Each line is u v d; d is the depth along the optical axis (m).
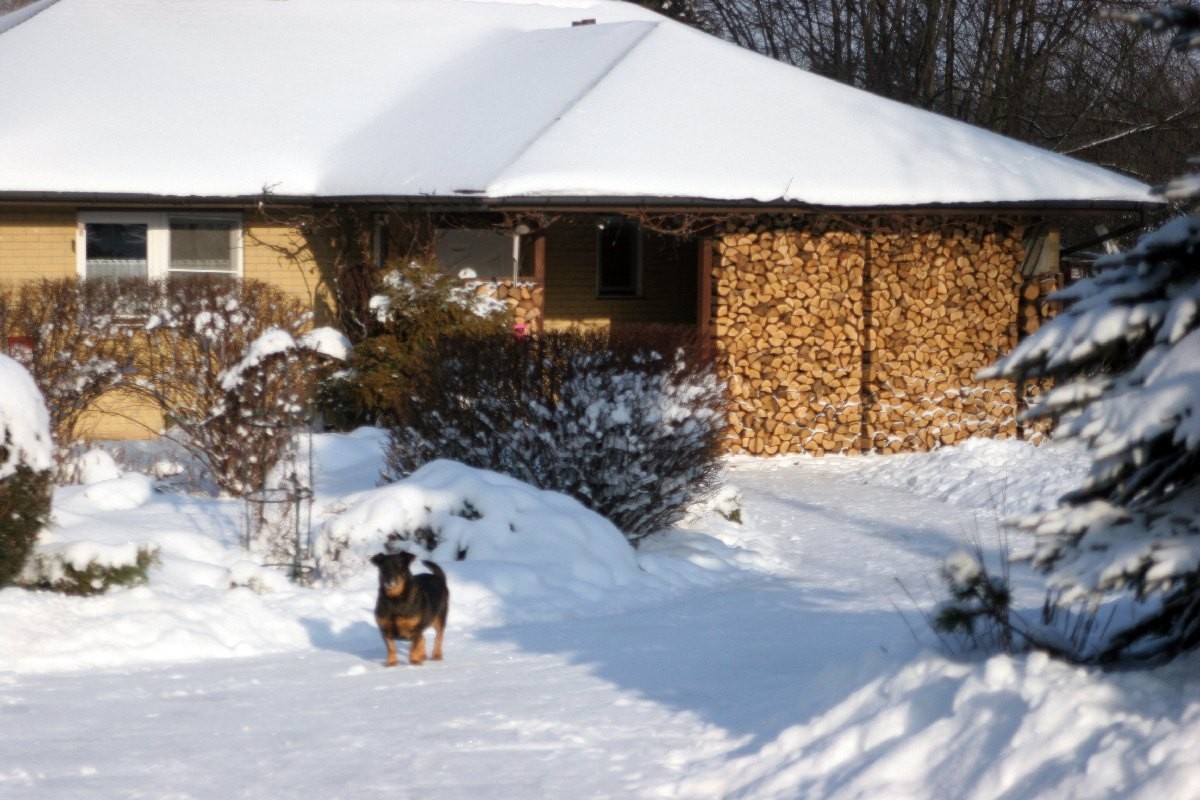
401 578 8.24
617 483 12.17
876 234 18.62
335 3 24.73
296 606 9.84
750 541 13.45
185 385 14.91
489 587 10.48
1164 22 5.62
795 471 17.56
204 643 8.79
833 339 18.62
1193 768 4.59
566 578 10.91
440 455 12.66
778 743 6.11
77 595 9.13
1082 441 5.59
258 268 20.14
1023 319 19.72
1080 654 6.25
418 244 18.23
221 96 21.66
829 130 19.48
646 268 23.39
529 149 17.69
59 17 23.06
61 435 14.10
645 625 9.88
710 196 17.31
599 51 21.08
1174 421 5.24
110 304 14.79
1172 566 5.09
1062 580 5.40
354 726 6.92
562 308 22.83
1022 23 33.06
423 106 21.38
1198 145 32.41
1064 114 32.88
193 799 5.75
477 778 6.05
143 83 21.58
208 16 23.86
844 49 37.75
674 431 12.38
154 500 12.73
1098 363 5.88
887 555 12.84
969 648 6.71
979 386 19.23
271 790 5.88
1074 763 4.97
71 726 6.88
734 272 18.17
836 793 5.44
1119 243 30.52
